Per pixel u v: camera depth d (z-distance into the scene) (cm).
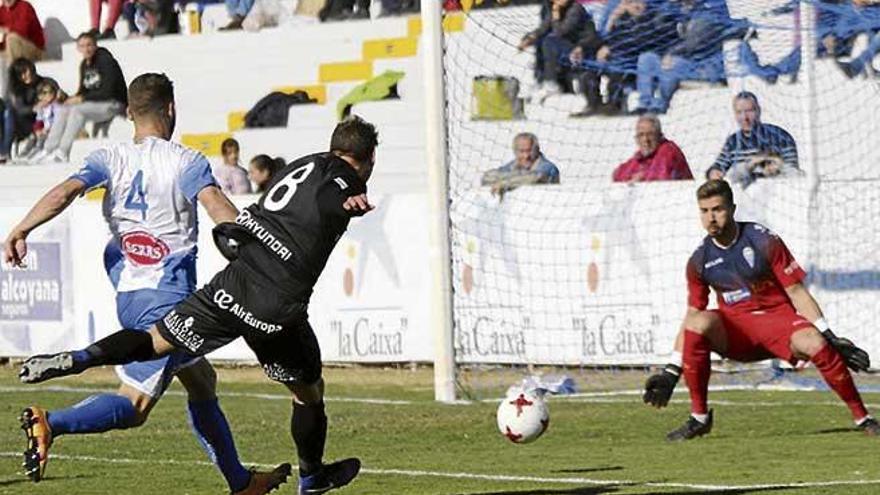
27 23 7569
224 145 6303
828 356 3575
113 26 7700
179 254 2447
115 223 2450
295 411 2589
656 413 4159
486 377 5147
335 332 5438
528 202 5209
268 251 2356
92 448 3591
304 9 7325
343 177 2384
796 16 5525
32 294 5866
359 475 3056
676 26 5894
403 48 6938
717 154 5859
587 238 5144
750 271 3553
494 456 3362
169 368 2420
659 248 5062
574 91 6106
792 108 5653
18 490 2909
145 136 2483
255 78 7250
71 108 7231
